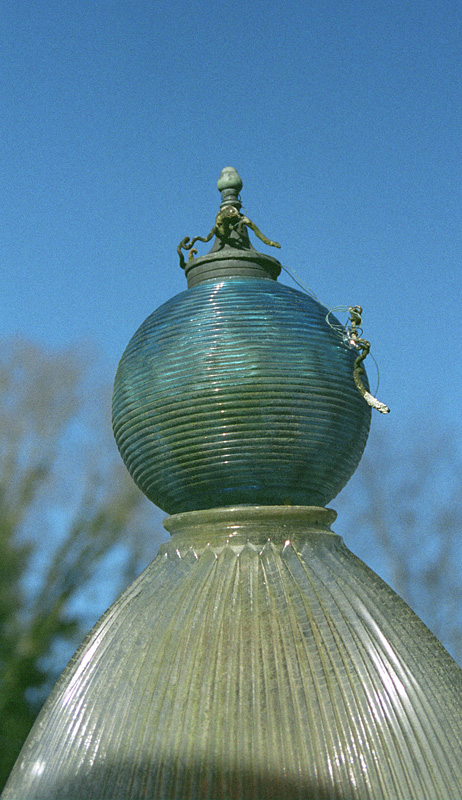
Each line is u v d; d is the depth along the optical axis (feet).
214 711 11.39
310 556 12.89
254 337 13.30
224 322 13.43
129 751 11.44
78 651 13.46
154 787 11.03
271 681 11.54
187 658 11.94
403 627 12.67
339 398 13.52
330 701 11.42
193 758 11.09
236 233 14.92
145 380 13.70
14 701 65.92
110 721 11.85
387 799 10.80
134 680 12.08
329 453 13.48
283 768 10.89
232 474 13.23
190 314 13.73
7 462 70.33
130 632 12.67
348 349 14.05
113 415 14.65
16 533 68.33
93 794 11.28
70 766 11.68
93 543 70.79
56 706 12.70
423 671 12.10
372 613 12.51
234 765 10.94
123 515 71.51
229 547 12.91
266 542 12.91
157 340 13.78
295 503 13.56
